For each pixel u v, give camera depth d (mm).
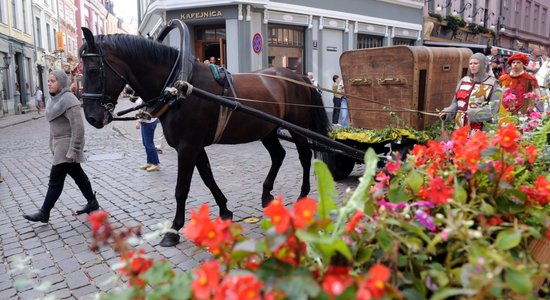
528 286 1290
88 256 4113
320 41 15906
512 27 28859
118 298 1340
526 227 1572
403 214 1657
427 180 1983
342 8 16500
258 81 4809
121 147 11086
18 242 4582
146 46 4121
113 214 5406
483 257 1376
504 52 17938
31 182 7531
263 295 1271
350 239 1564
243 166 8070
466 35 23625
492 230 1634
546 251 1762
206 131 4258
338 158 6320
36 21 34719
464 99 4973
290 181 6805
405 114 5305
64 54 40938
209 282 1240
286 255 1372
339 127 6074
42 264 3984
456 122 5008
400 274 1446
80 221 5184
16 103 27047
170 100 4016
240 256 1445
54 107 4879
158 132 13773
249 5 13523
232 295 1184
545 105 4961
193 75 4223
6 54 26422
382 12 18188
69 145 4965
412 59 5113
